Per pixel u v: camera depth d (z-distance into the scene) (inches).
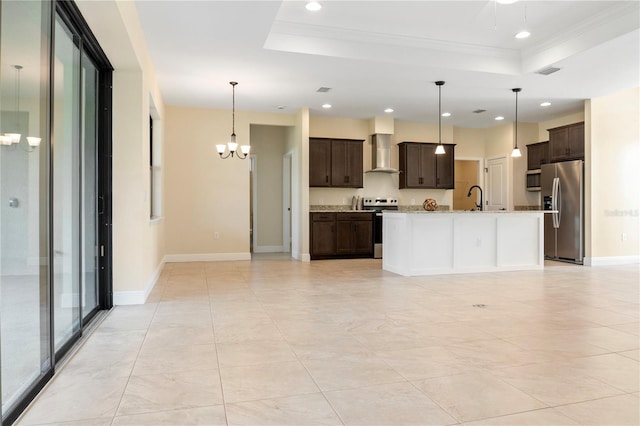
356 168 311.3
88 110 141.5
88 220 139.6
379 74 210.2
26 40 85.1
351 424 70.1
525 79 219.5
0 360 67.6
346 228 301.3
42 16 89.4
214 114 282.7
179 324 129.8
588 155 265.6
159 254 232.4
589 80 221.9
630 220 277.1
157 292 178.5
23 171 84.7
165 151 273.9
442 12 167.9
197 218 280.1
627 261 275.6
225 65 197.2
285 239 348.2
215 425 69.7
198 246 280.8
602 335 120.3
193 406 76.3
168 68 201.5
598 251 267.6
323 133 315.3
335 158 306.2
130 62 147.8
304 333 121.2
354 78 217.6
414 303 159.6
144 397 80.0
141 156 156.2
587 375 91.2
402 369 94.3
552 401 78.7
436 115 307.0
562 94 251.0
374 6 163.3
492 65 207.9
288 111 293.1
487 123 335.9
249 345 110.4
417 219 225.9
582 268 253.4
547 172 294.0
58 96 108.7
